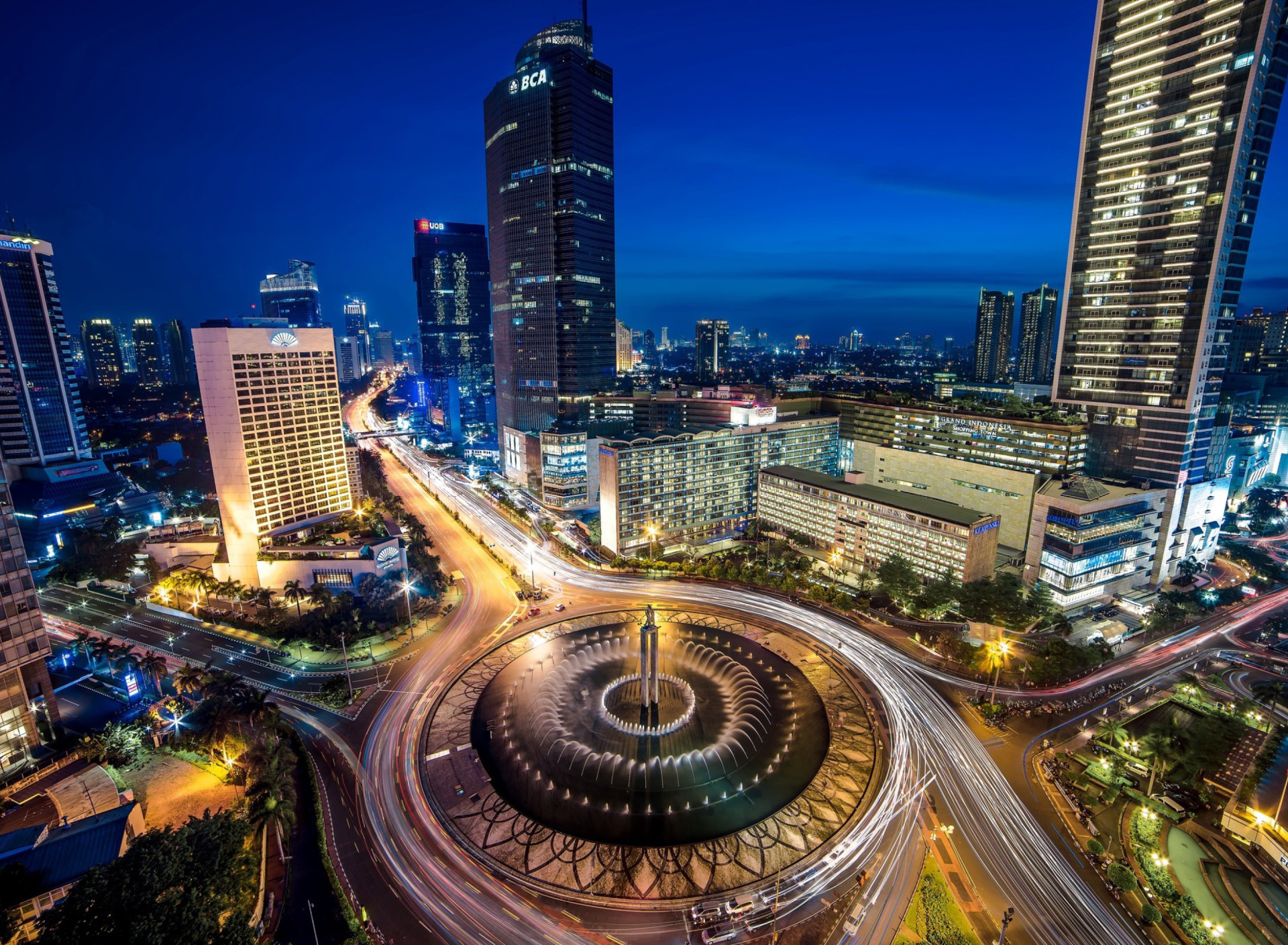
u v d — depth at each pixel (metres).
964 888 88.50
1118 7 186.25
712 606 179.38
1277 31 162.88
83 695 136.75
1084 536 175.00
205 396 186.62
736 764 114.06
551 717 123.69
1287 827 88.62
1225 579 198.50
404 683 142.12
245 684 138.50
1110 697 134.25
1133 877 86.62
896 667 146.88
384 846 97.12
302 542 198.00
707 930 83.00
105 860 80.38
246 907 81.56
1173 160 179.00
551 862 94.75
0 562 111.12
